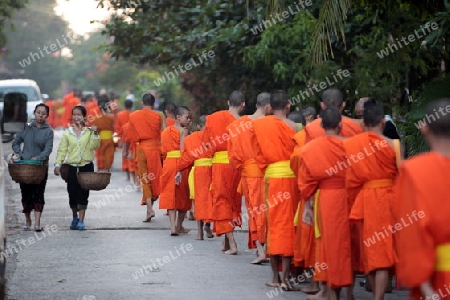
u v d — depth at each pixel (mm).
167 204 31750
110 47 47938
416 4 31250
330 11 25406
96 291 22250
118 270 25016
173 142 31953
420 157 13055
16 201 41500
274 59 38688
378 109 19484
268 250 22703
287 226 22516
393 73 35562
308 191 20141
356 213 19609
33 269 25188
